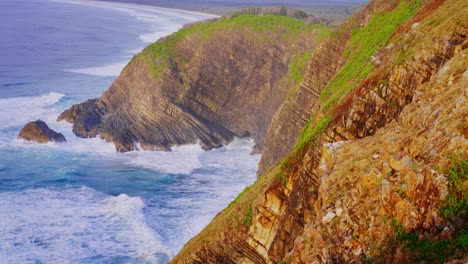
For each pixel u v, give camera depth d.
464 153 14.65
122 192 51.00
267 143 50.00
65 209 46.09
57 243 40.03
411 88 23.25
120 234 41.72
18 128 68.19
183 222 44.62
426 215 14.65
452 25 22.94
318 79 45.53
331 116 26.30
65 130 68.44
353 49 40.75
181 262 27.81
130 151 63.47
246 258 25.69
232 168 58.69
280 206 24.84
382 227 15.75
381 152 17.98
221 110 69.19
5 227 42.09
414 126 17.64
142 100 69.19
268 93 67.56
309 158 23.70
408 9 38.56
